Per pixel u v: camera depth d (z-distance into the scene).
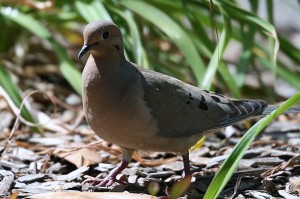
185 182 8.72
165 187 9.68
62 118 13.37
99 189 9.51
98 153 10.98
